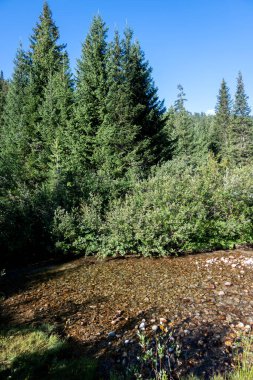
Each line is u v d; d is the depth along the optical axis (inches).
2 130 1068.5
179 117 1804.9
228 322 184.4
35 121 844.0
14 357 152.0
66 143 703.1
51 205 395.5
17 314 214.7
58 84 816.3
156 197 366.3
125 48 736.3
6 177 485.1
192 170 478.0
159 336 173.9
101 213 406.9
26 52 1061.1
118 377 141.0
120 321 197.0
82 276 296.8
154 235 339.3
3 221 355.6
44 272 317.7
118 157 650.2
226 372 139.1
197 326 182.2
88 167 666.8
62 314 212.1
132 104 701.9
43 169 726.5
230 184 380.2
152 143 714.2
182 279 269.7
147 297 233.9
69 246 364.5
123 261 340.2
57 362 152.1
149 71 737.0
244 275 269.7
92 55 749.9
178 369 145.8
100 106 709.9
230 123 2142.0
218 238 366.6
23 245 371.9
